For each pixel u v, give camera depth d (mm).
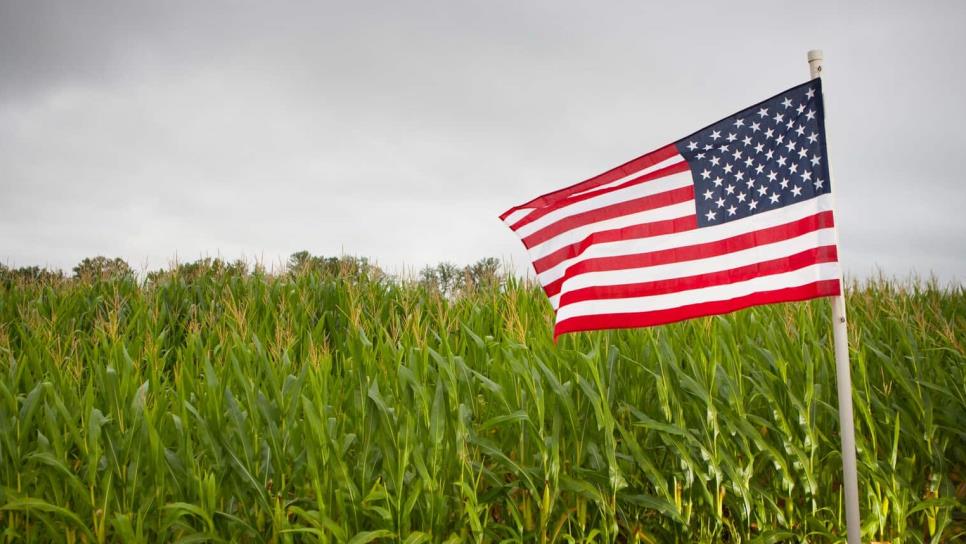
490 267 11031
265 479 4855
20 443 4770
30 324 8195
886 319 8828
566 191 5805
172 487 4680
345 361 6297
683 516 5344
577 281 5500
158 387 5652
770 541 5277
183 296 11008
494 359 6133
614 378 5820
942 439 6496
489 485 5520
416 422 5109
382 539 4711
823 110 4965
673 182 5434
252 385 5383
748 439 5934
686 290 5223
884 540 5605
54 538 4457
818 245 4871
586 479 5309
